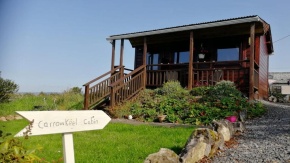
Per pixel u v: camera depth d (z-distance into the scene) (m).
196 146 4.89
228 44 15.16
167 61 17.02
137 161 4.73
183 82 14.75
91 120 2.87
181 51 16.77
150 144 6.07
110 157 5.01
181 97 12.04
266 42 18.84
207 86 12.80
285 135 6.70
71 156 2.66
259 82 15.84
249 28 13.43
